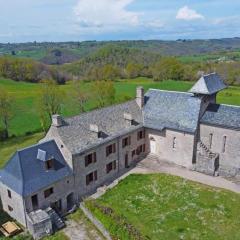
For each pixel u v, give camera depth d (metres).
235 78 137.62
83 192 43.97
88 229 36.75
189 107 51.78
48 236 35.41
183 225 36.56
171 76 150.75
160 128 51.84
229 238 34.16
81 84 108.69
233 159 48.38
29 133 76.75
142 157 55.75
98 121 48.62
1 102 73.69
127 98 92.25
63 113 87.00
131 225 34.69
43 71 145.12
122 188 45.56
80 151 41.69
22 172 36.91
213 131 49.41
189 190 44.28
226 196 42.41
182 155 51.66
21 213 36.75
